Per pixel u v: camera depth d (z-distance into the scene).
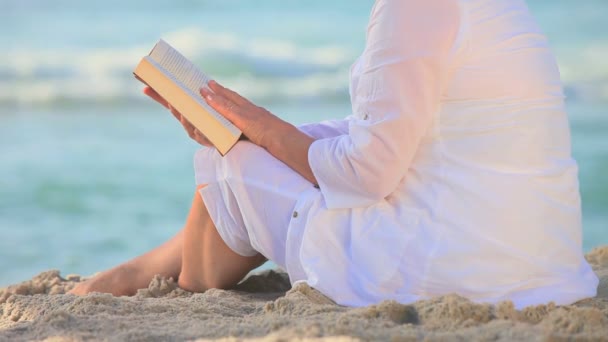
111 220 8.22
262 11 25.41
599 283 3.46
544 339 2.40
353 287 2.89
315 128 3.54
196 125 3.07
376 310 2.70
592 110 15.17
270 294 3.52
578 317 2.59
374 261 2.85
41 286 3.88
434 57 2.70
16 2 25.39
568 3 24.77
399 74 2.70
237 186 3.10
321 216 2.95
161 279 3.53
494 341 2.44
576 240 2.91
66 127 13.98
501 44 2.77
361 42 21.66
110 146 12.28
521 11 2.87
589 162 10.70
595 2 24.78
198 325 2.77
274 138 3.03
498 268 2.76
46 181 9.90
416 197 2.83
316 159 2.91
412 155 2.77
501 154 2.76
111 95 16.80
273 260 3.18
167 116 15.16
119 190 9.53
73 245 7.29
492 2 2.80
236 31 22.58
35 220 8.18
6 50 20.02
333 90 17.64
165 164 11.00
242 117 3.06
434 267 2.77
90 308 3.06
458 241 2.75
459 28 2.73
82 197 9.16
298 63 19.34
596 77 17.78
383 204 2.89
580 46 20.52
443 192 2.79
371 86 2.75
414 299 2.79
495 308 2.70
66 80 17.77
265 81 18.44
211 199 3.21
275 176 3.06
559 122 2.87
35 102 16.27
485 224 2.75
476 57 2.74
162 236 7.66
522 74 2.78
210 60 19.41
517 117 2.77
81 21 23.66
